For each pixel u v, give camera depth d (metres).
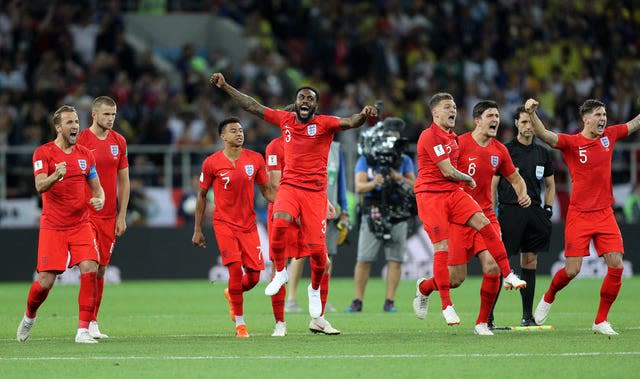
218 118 68.38
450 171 29.61
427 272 58.53
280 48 79.69
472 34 78.50
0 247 56.16
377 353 26.02
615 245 29.97
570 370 23.06
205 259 58.22
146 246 57.47
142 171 59.25
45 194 28.70
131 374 22.89
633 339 28.61
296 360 24.86
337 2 78.88
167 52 81.31
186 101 70.00
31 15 71.12
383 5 79.62
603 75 76.56
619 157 62.75
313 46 76.62
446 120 29.91
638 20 79.56
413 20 79.56
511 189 32.53
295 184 29.75
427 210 29.95
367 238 39.72
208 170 30.58
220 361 24.78
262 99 69.62
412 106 72.50
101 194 29.52
